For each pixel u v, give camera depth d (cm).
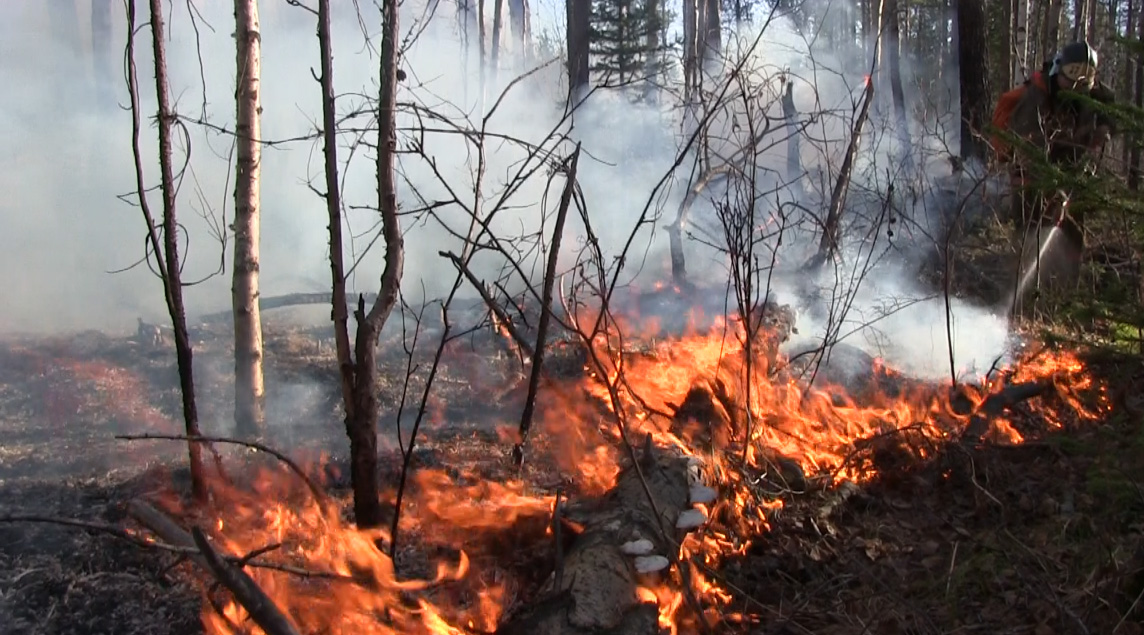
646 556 320
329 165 372
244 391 511
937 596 359
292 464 351
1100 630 314
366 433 367
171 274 409
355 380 371
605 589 303
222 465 450
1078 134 558
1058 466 443
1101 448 360
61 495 428
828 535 418
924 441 477
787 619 346
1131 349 356
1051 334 391
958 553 387
